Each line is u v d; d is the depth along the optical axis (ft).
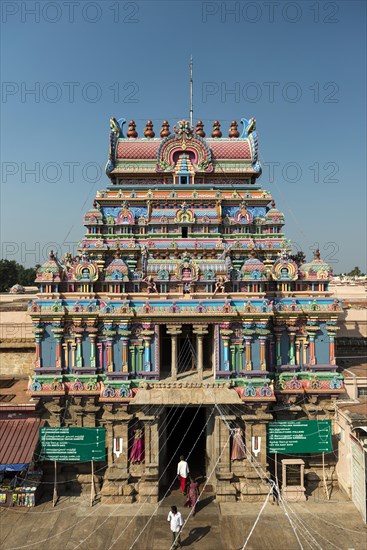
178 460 77.25
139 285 71.36
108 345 68.95
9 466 61.21
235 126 104.94
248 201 91.56
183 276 70.54
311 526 59.00
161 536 56.90
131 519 61.00
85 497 67.10
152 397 65.21
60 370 68.64
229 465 66.90
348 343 97.25
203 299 68.49
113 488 65.67
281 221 89.51
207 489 68.49
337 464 70.59
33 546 54.80
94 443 67.36
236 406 68.08
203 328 68.18
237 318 68.33
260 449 67.62
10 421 68.85
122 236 88.12
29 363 89.25
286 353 71.72
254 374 67.87
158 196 90.74
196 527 58.80
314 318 71.05
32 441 65.16
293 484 69.26
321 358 71.51
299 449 68.08
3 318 95.86
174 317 67.77
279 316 70.79
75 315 68.64
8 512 62.69
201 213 89.61
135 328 69.21
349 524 59.47
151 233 87.40
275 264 73.61
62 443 67.26
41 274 70.13
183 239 85.97
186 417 87.04
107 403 67.15
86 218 88.53
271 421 68.13
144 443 68.23
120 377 68.33
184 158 95.55
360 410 68.95
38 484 66.03
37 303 68.90
